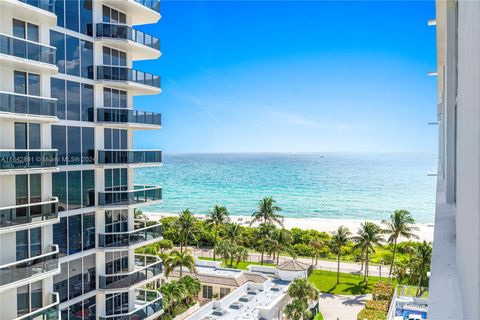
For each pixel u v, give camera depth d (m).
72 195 24.11
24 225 19.55
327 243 64.94
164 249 63.78
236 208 164.12
